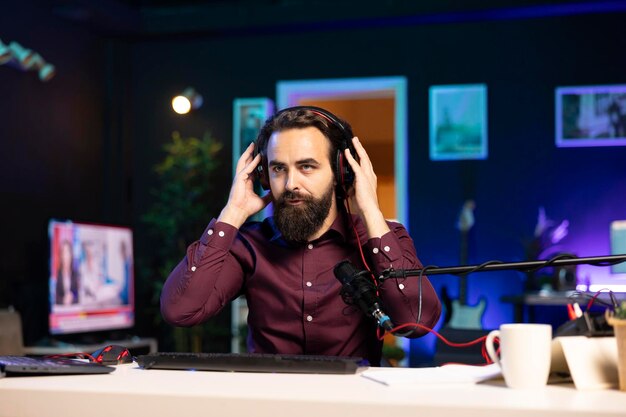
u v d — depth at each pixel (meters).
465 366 1.44
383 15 6.10
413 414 1.05
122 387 1.21
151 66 6.84
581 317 1.34
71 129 6.12
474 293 6.23
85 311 5.04
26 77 5.59
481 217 6.28
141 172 6.78
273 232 2.11
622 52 6.15
